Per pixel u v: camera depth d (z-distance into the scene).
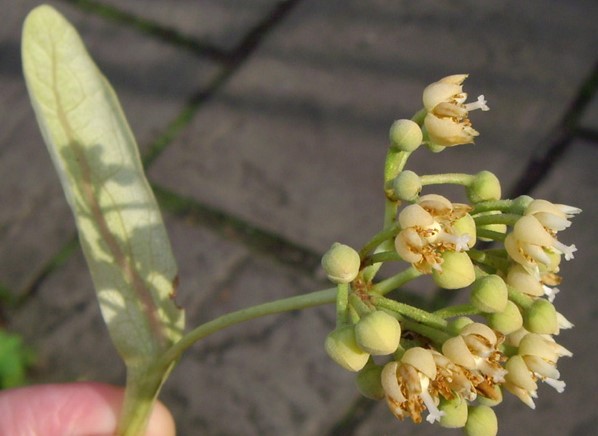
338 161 0.38
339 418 0.32
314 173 0.38
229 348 0.34
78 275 0.36
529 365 0.16
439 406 0.16
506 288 0.16
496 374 0.16
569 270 0.34
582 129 0.38
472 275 0.16
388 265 0.33
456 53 0.41
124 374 0.34
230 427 0.32
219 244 0.36
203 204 0.37
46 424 0.26
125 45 0.43
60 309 0.35
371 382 0.16
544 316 0.16
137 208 0.19
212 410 0.33
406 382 0.16
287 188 0.37
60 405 0.26
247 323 0.34
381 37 0.42
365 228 0.36
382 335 0.15
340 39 0.42
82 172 0.19
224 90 0.41
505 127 0.38
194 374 0.33
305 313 0.34
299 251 0.36
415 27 0.42
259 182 0.38
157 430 0.26
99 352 0.34
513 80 0.40
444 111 0.17
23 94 0.41
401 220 0.16
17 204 0.38
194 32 0.43
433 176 0.17
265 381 0.33
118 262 0.19
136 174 0.19
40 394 0.26
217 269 0.35
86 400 0.26
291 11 0.43
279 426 0.32
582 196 0.36
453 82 0.17
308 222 0.36
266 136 0.39
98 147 0.19
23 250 0.37
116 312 0.19
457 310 0.16
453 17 0.42
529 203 0.16
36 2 0.44
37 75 0.19
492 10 0.42
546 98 0.39
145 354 0.20
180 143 0.39
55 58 0.19
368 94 0.40
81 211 0.19
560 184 0.36
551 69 0.40
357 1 0.43
